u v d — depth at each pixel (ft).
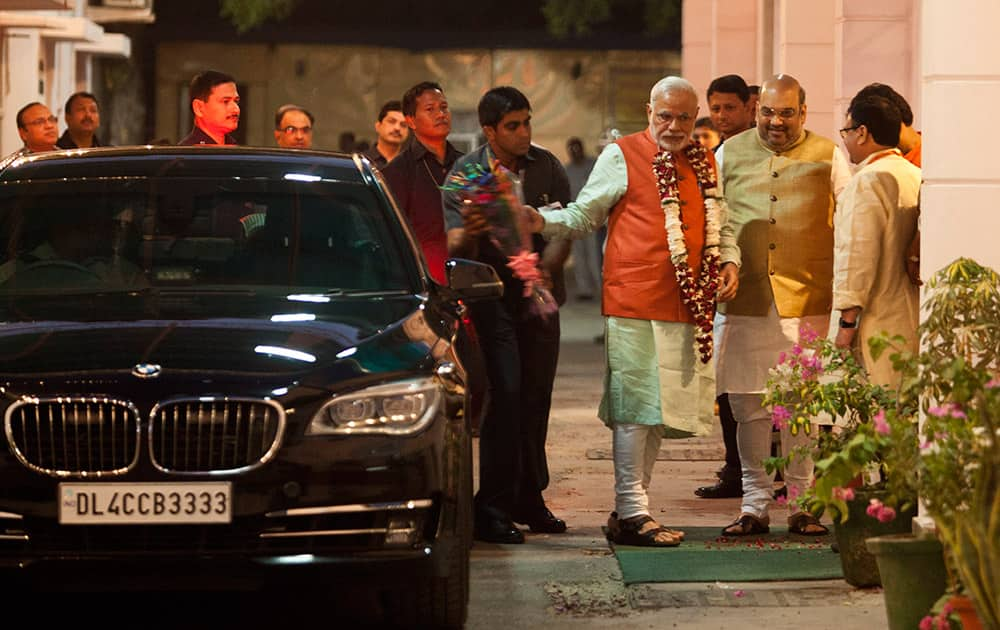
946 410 25.07
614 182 35.88
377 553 27.14
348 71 145.48
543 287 36.81
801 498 30.55
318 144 145.69
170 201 32.91
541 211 36.09
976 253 30.91
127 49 113.29
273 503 26.78
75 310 29.78
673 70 145.79
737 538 37.42
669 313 35.63
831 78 65.16
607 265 36.17
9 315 29.66
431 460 27.55
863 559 32.42
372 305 30.66
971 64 30.73
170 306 29.96
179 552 26.73
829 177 38.01
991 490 23.90
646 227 35.68
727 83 45.88
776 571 34.09
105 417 26.81
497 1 145.89
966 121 30.81
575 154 109.29
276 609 31.40
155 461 26.68
